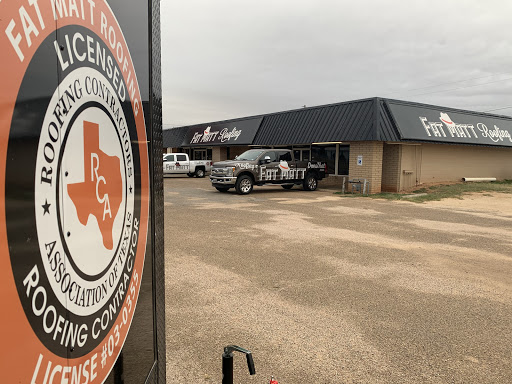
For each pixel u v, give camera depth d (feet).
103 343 3.45
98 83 3.39
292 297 15.43
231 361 5.96
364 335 12.27
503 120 76.18
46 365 2.51
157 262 5.46
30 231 2.34
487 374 10.19
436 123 61.11
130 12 4.35
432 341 11.94
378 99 54.65
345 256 21.85
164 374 5.76
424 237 27.35
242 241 25.17
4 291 2.08
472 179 68.59
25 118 2.29
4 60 2.09
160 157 5.79
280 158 57.06
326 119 61.00
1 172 2.06
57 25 2.68
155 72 5.48
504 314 14.10
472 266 20.22
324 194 55.62
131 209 4.28
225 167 53.52
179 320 13.12
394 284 17.20
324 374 10.09
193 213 36.73
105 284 3.50
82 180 3.05
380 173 55.36
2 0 2.07
